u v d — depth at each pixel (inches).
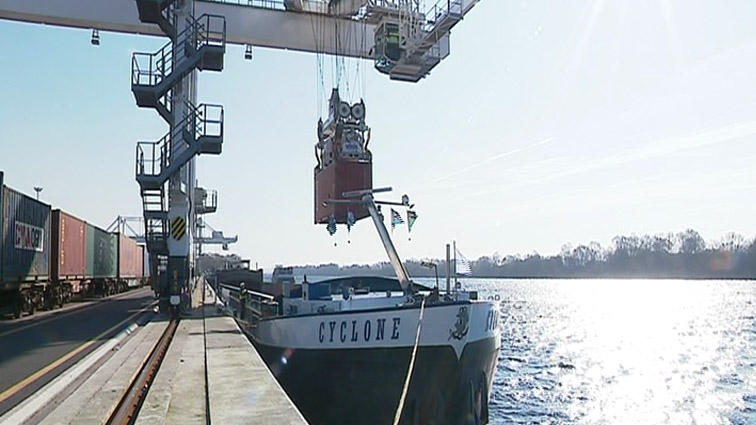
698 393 1214.3
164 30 917.2
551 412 1051.3
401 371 472.4
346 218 660.7
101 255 1529.3
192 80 999.0
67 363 446.6
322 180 728.3
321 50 1074.1
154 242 961.5
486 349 504.1
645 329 2549.2
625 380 1354.6
